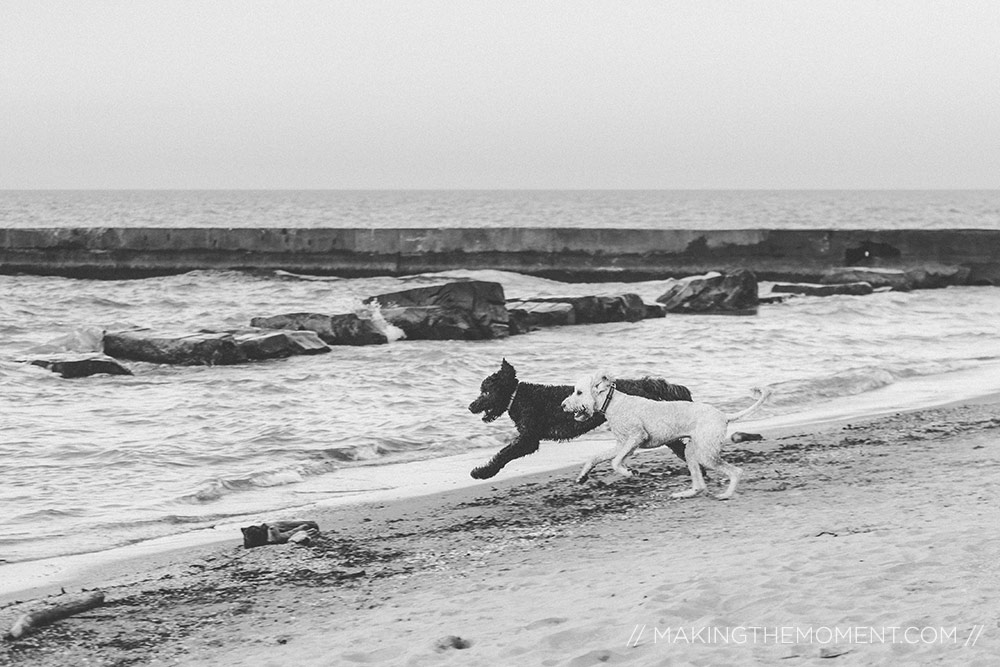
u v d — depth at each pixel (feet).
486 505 34.14
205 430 48.88
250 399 56.85
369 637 21.59
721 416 33.06
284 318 78.07
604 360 70.33
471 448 45.09
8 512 35.14
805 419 49.14
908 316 99.40
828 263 123.75
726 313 98.17
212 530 32.76
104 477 40.29
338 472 40.81
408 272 126.52
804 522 28.58
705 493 33.37
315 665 20.15
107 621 24.11
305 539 30.25
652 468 38.55
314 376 63.82
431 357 71.26
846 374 60.90
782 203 558.15
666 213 389.60
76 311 101.65
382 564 27.86
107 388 60.23
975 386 59.16
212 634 23.06
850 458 38.09
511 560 27.43
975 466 35.19
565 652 19.44
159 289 119.55
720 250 124.36
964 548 23.56
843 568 23.00
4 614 24.26
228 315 98.48
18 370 63.10
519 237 125.49
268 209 431.43
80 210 410.72
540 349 75.41
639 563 25.71
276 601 25.17
